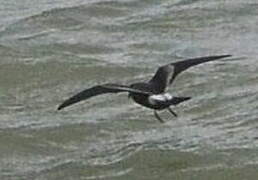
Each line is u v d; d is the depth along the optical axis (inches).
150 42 872.3
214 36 887.1
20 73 808.3
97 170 637.9
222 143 666.8
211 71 797.9
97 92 410.3
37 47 863.7
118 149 666.2
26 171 646.5
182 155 649.6
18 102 756.6
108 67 816.3
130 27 909.2
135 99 435.8
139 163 642.2
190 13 934.4
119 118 715.4
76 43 872.3
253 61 820.0
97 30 906.7
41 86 786.2
